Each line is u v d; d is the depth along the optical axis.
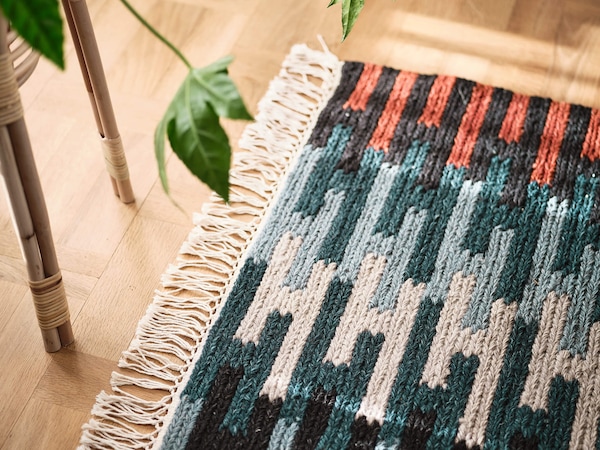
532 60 1.61
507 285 1.25
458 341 1.19
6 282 1.27
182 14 1.67
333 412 1.12
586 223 1.33
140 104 1.52
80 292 1.26
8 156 0.90
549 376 1.16
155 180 1.41
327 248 1.30
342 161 1.41
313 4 1.70
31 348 1.20
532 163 1.41
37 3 0.56
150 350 1.21
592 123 1.48
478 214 1.34
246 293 1.25
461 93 1.51
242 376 1.16
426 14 1.69
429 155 1.42
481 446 1.09
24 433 1.12
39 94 1.53
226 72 0.65
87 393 1.16
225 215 1.36
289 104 1.51
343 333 1.20
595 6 1.71
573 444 1.10
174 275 1.28
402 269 1.27
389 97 1.51
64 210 1.36
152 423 1.12
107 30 1.64
